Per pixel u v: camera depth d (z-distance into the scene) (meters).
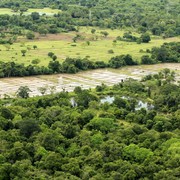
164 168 166.88
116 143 183.75
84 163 170.25
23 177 157.00
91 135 194.00
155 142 185.38
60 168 167.12
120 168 165.12
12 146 178.62
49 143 181.12
